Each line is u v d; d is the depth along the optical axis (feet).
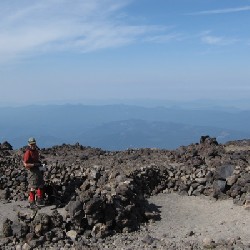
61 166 70.38
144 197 64.64
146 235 48.91
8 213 55.57
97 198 49.62
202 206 62.28
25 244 43.47
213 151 80.79
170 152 86.74
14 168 71.31
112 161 79.77
